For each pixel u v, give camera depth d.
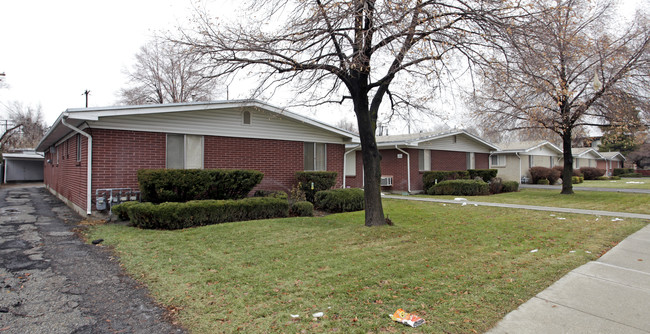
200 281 4.53
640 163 48.53
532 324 3.37
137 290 4.33
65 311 3.75
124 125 9.14
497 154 29.19
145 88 28.39
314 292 4.11
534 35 7.19
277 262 5.28
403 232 7.20
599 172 33.91
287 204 9.72
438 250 5.95
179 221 7.86
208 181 9.41
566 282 4.49
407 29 6.54
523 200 14.70
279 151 12.25
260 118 11.76
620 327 3.31
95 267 5.20
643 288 4.30
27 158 32.16
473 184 17.06
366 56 7.09
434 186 18.39
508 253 5.81
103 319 3.57
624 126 13.37
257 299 3.95
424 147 19.64
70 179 11.93
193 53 7.76
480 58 7.81
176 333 3.29
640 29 12.71
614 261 5.43
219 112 10.82
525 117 14.84
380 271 4.84
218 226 7.83
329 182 12.52
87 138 8.95
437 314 3.55
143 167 9.42
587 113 14.32
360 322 3.38
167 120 9.83
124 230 7.59
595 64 13.08
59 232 7.52
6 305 3.88
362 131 7.81
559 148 33.00
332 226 8.01
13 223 8.57
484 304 3.79
